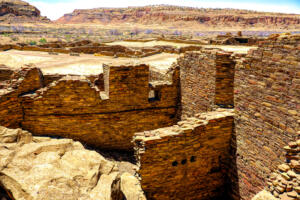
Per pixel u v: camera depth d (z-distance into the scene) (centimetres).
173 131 832
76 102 1082
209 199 973
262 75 735
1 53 3062
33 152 641
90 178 605
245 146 845
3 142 689
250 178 832
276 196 518
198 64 1072
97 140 1178
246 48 3650
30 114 1045
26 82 1056
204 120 866
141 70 1148
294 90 631
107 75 1134
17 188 502
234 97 880
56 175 552
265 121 742
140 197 761
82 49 3897
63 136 1112
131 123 1224
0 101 944
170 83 1257
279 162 701
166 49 3688
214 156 920
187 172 880
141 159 784
